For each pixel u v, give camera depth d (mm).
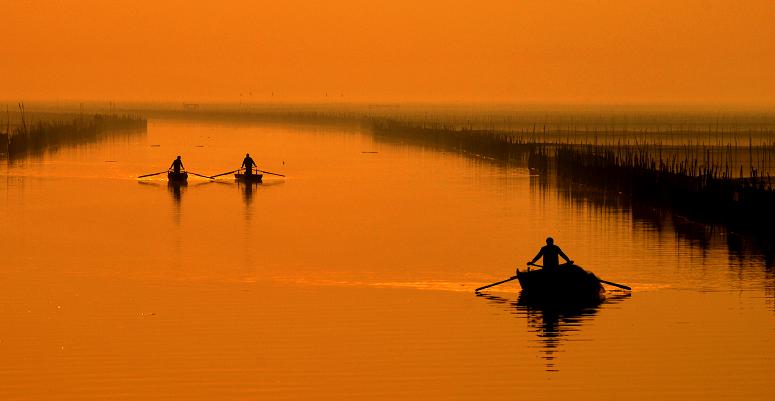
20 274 136125
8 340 102938
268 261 147000
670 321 110750
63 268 140750
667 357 97062
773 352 98500
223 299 121562
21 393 87062
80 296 122812
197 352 98875
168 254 152375
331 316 113188
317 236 171500
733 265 144000
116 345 101250
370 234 174125
